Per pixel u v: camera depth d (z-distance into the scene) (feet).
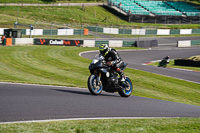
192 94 187.62
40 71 234.79
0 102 76.79
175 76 251.39
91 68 98.63
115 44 505.66
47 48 403.34
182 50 516.73
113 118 69.31
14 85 126.00
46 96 93.61
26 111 68.74
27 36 490.90
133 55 432.66
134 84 205.16
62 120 62.08
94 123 60.49
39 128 52.11
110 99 100.42
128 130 54.90
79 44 469.57
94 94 101.60
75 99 92.07
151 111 85.87
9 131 48.42
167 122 66.39
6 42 406.21
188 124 64.49
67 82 194.59
